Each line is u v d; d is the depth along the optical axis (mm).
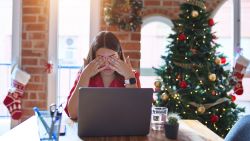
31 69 2861
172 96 2834
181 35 2875
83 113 1127
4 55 3322
